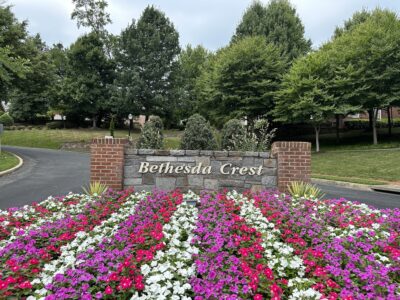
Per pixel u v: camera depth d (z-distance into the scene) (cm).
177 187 641
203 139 793
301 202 502
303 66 2083
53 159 1797
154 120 858
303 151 633
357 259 288
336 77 2027
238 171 644
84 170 1359
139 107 3178
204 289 241
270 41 2745
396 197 877
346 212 464
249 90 2405
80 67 3341
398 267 282
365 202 783
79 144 2688
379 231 381
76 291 236
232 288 241
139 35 3216
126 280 241
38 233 358
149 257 285
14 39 1969
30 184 993
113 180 632
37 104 3788
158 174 644
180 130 3666
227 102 2467
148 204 471
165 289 241
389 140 2202
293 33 2784
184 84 3406
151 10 3306
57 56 3525
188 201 516
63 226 383
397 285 258
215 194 557
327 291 251
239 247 326
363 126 3041
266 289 250
